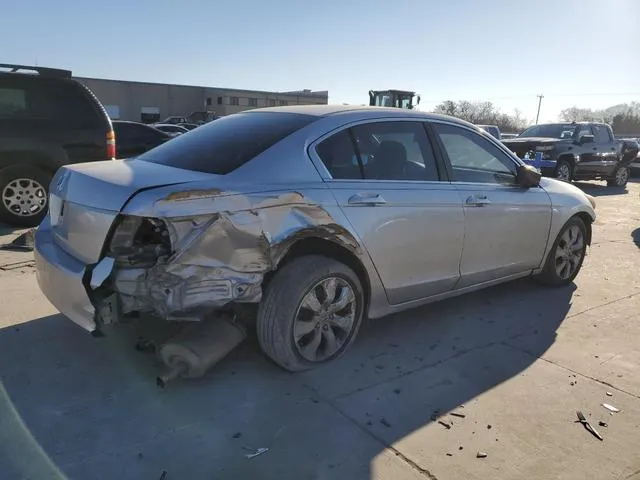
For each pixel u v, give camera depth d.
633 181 20.31
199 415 3.00
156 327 3.96
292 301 3.29
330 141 3.61
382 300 3.86
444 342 4.10
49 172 7.42
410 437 2.89
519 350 4.01
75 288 3.00
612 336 4.34
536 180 4.75
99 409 3.02
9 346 3.70
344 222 3.47
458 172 4.30
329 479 2.54
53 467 2.54
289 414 3.05
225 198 2.99
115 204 2.89
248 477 2.53
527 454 2.80
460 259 4.25
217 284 2.98
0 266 5.40
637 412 3.23
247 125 3.80
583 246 5.59
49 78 7.31
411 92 29.34
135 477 2.50
